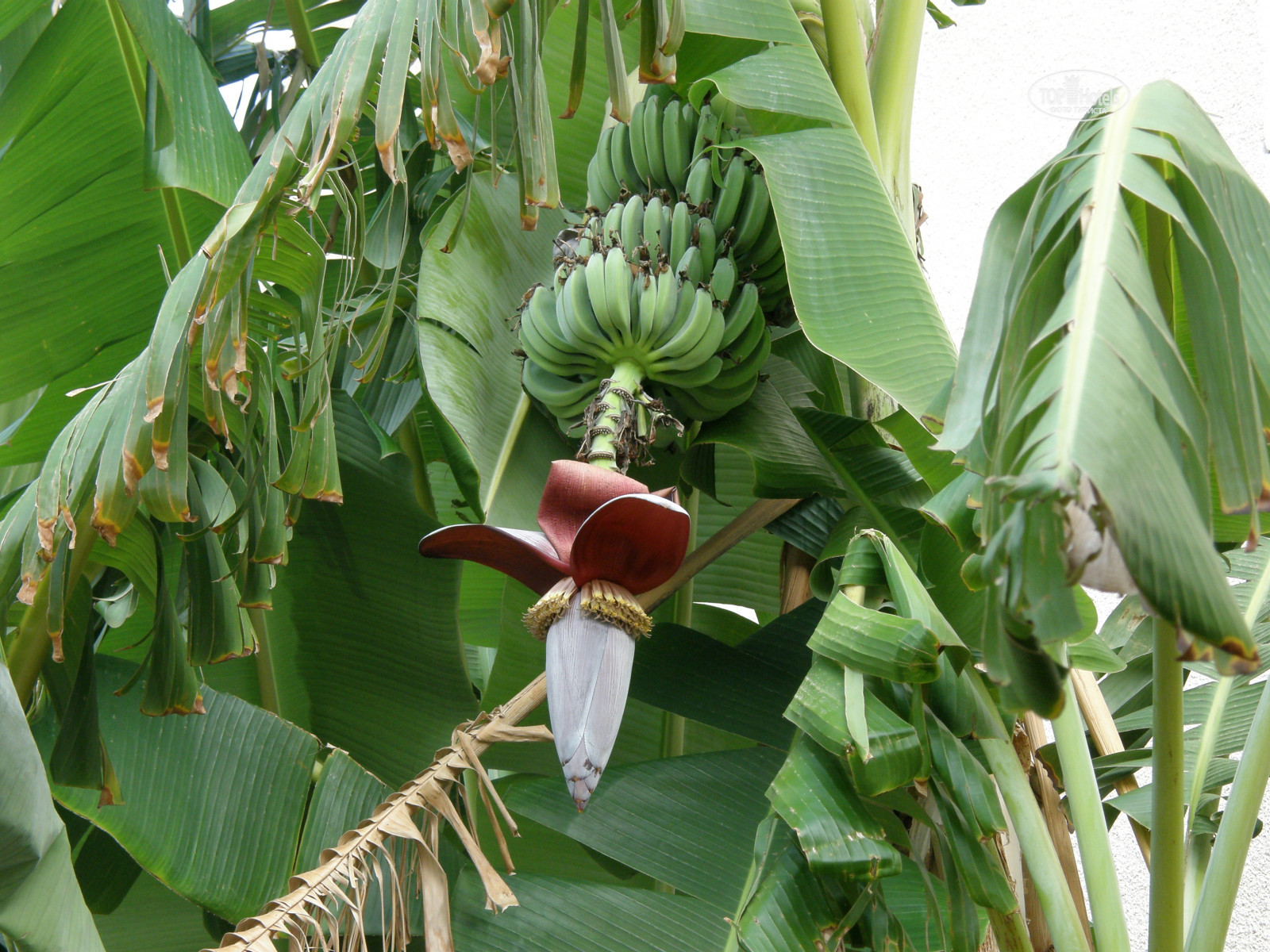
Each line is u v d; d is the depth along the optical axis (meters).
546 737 2.45
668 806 2.65
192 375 2.71
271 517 2.52
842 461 2.69
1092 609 2.36
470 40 2.25
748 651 2.79
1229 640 1.75
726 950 2.49
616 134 2.73
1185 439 1.92
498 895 2.34
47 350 2.88
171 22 2.79
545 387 2.61
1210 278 1.99
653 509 2.29
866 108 2.78
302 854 2.65
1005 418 1.94
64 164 2.81
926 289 2.52
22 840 2.25
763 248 2.65
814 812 2.33
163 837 2.69
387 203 2.88
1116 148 2.03
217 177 2.72
